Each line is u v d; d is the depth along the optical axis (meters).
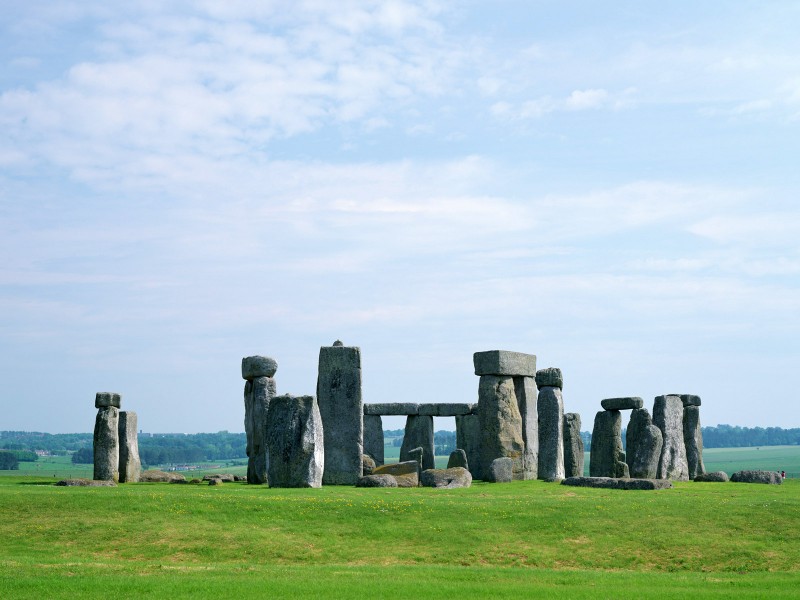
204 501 33.88
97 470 46.88
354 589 24.27
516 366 53.44
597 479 45.09
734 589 25.22
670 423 54.91
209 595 23.36
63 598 22.98
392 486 43.81
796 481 52.41
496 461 49.00
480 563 29.06
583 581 26.39
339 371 46.88
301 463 41.66
